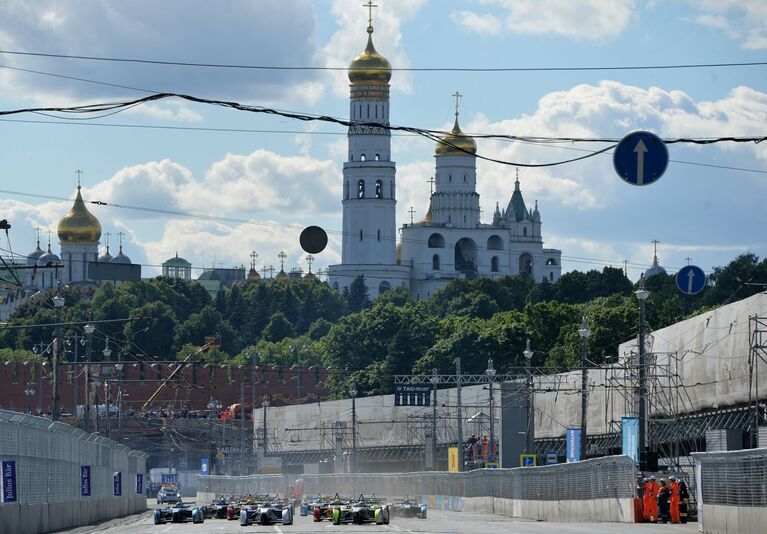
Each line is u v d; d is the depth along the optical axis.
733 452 86.19
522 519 133.38
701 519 93.31
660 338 184.25
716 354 163.12
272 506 118.19
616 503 110.00
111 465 152.88
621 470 108.50
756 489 82.56
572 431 159.88
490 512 151.25
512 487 141.00
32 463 102.19
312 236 116.81
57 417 150.75
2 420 91.94
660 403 168.88
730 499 87.31
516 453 192.00
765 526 81.00
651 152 76.06
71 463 120.50
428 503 180.62
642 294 129.88
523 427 192.88
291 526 112.00
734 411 156.12
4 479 91.75
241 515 116.25
